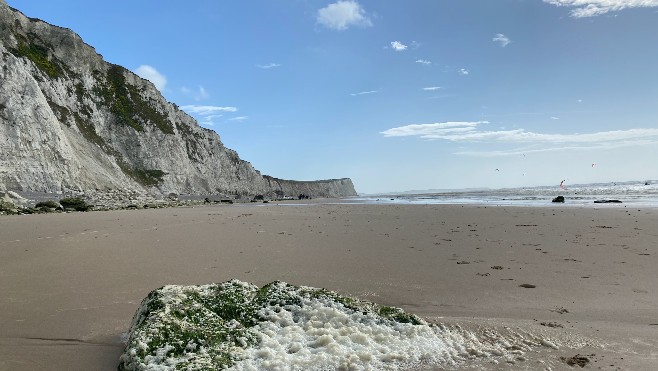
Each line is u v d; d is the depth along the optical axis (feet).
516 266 26.76
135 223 52.11
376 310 17.08
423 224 50.14
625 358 13.38
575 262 27.55
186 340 13.51
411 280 23.63
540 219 53.11
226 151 291.79
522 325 16.62
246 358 13.10
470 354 14.08
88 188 151.64
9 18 185.26
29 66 176.45
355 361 13.19
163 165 216.74
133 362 12.53
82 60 212.02
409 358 13.62
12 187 127.13
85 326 16.76
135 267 26.48
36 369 13.30
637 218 51.11
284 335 14.92
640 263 26.84
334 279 23.80
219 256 30.09
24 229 44.68
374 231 43.80
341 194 496.64
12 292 21.07
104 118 206.49
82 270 25.61
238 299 16.75
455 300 20.25
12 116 134.51
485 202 108.68
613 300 19.86
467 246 33.94
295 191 396.16
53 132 144.56
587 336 15.43
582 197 121.19
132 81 237.66
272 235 40.91
